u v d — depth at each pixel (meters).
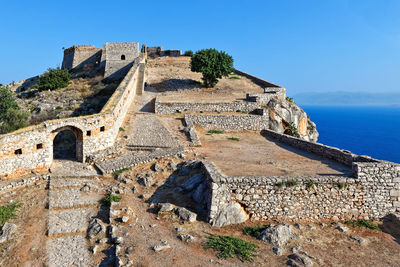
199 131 29.59
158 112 32.44
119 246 11.50
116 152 22.14
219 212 13.59
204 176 16.16
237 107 34.28
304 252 11.53
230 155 21.30
